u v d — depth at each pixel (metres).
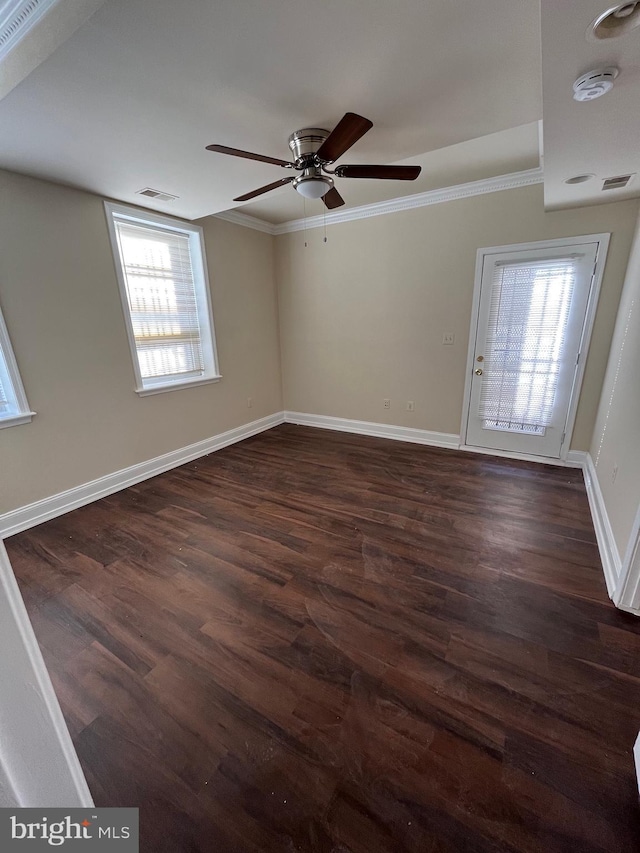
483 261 3.50
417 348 4.06
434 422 4.14
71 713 1.39
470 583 2.00
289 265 4.64
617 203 2.90
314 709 1.38
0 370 2.49
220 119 1.82
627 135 1.70
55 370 2.73
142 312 3.38
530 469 3.45
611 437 2.58
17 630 0.42
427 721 1.32
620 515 2.04
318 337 4.70
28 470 2.64
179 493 3.14
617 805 1.08
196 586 2.03
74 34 1.25
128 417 3.27
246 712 1.38
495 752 1.22
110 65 1.41
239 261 4.22
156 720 1.36
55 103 1.64
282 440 4.50
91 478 3.03
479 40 1.35
